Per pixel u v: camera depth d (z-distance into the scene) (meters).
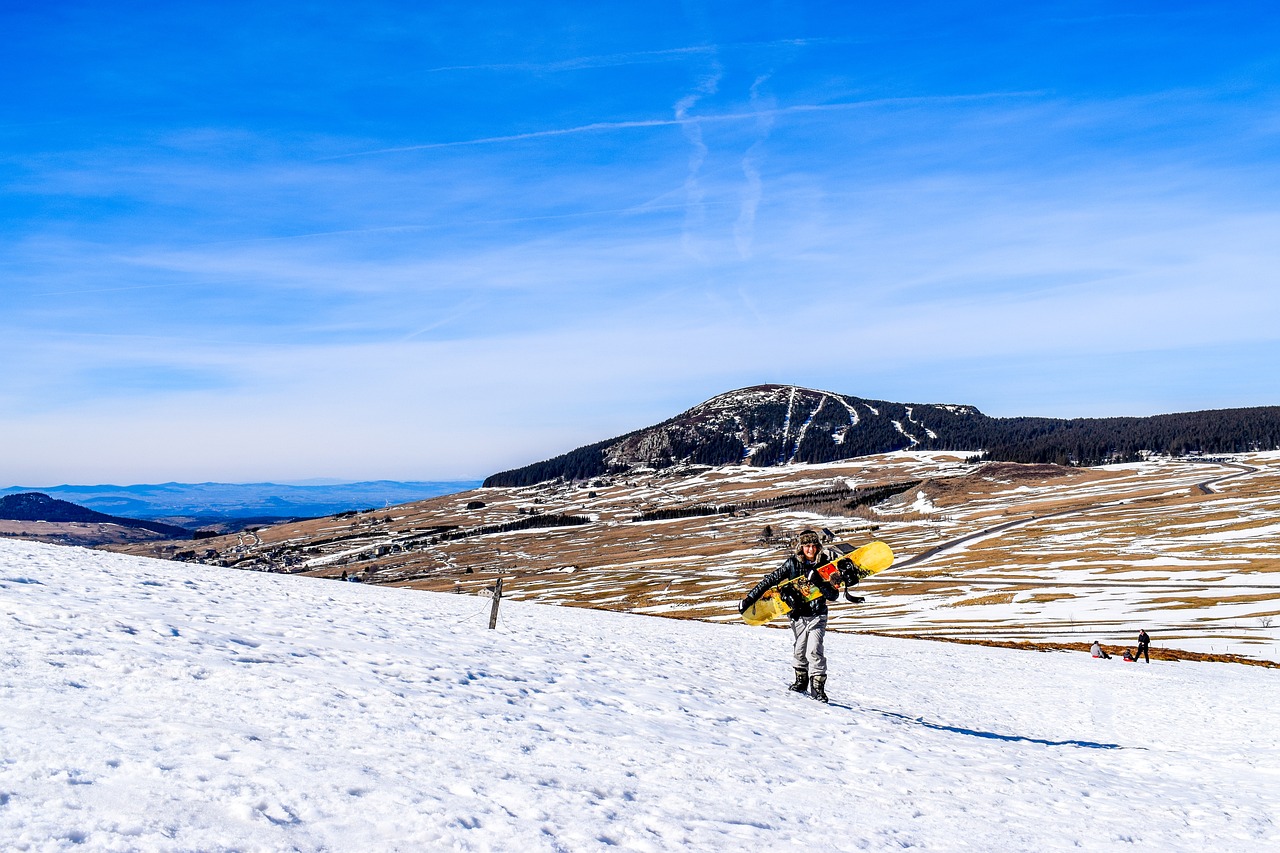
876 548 15.19
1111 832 7.50
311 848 4.10
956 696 21.98
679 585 183.00
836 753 9.91
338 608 19.08
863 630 104.88
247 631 11.90
